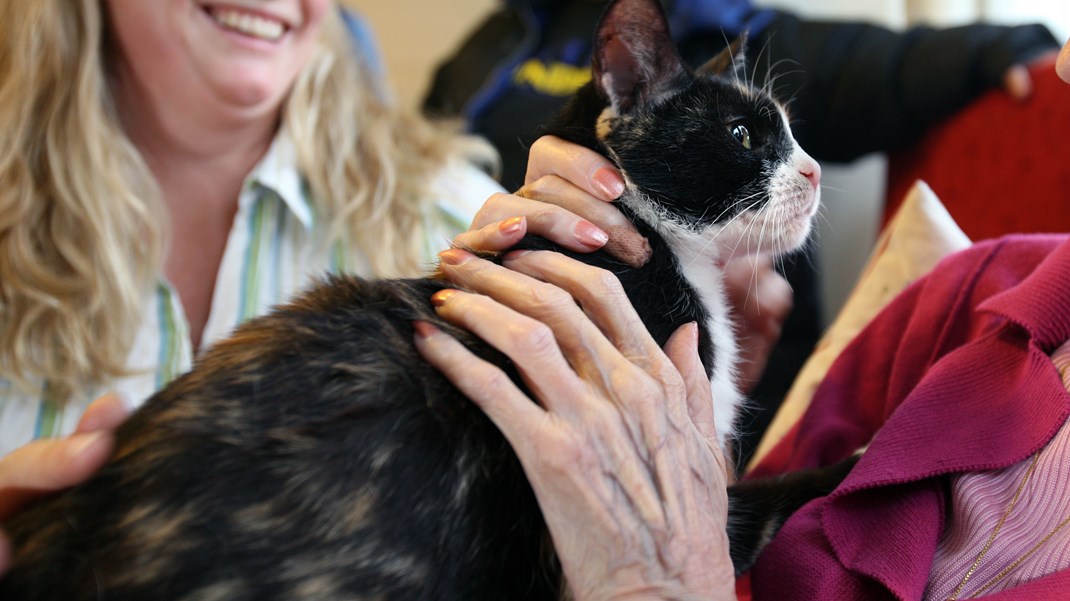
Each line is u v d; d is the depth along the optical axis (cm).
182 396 90
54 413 156
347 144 177
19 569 84
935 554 98
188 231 175
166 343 163
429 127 200
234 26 157
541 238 108
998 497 96
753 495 113
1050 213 187
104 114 161
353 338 93
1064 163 184
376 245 175
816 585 95
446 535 89
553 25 281
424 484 88
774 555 101
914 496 99
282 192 167
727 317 126
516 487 96
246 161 176
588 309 99
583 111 122
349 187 177
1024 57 199
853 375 136
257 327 97
